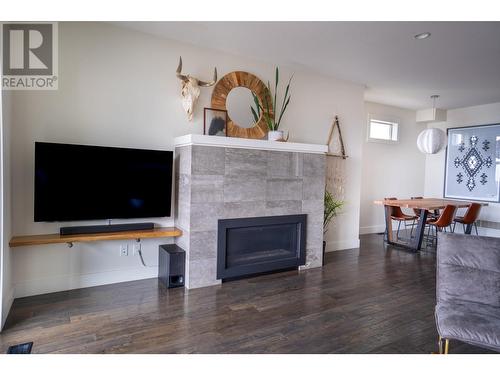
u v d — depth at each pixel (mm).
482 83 4973
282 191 3820
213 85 3807
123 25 3236
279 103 4352
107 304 2852
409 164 7262
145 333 2371
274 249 3891
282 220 3822
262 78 4188
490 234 6340
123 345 2201
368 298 3141
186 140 3283
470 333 1737
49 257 3055
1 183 2266
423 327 2559
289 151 3855
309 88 4621
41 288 3027
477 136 6555
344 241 5145
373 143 6648
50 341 2234
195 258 3279
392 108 6836
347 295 3211
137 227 3277
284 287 3402
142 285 3340
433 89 5371
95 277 3277
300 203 3979
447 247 2186
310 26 3182
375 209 6805
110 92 3234
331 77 4820
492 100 6070
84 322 2514
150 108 3447
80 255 3197
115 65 3252
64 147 2885
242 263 3633
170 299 3002
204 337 2334
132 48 3332
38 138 2924
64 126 3031
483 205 6129
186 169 3316
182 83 3543
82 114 3107
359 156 5223
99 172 3057
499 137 6219
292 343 2277
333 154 4863
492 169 6312
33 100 2896
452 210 5062
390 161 6938
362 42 3531
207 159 3295
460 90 5402
